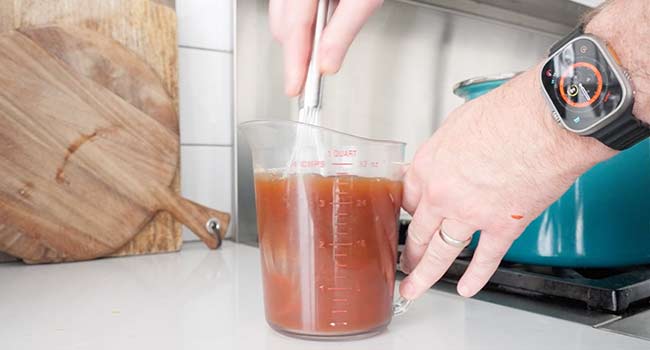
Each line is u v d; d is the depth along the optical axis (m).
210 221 1.00
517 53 1.27
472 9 1.17
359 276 0.48
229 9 1.13
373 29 1.12
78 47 0.88
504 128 0.42
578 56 0.38
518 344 0.49
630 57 0.37
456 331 0.53
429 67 1.19
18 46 0.84
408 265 0.56
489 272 0.50
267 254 0.50
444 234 0.48
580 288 0.60
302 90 0.53
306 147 0.47
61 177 0.87
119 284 0.74
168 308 0.61
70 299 0.65
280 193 0.48
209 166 1.12
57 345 0.49
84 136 0.89
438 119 1.21
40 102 0.85
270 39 1.15
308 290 0.48
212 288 0.71
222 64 1.13
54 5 0.90
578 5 1.13
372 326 0.50
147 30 0.98
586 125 0.38
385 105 1.16
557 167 0.41
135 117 0.93
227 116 1.14
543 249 0.68
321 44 0.50
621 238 0.68
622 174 0.68
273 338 0.51
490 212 0.45
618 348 0.48
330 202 0.47
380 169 0.49
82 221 0.89
